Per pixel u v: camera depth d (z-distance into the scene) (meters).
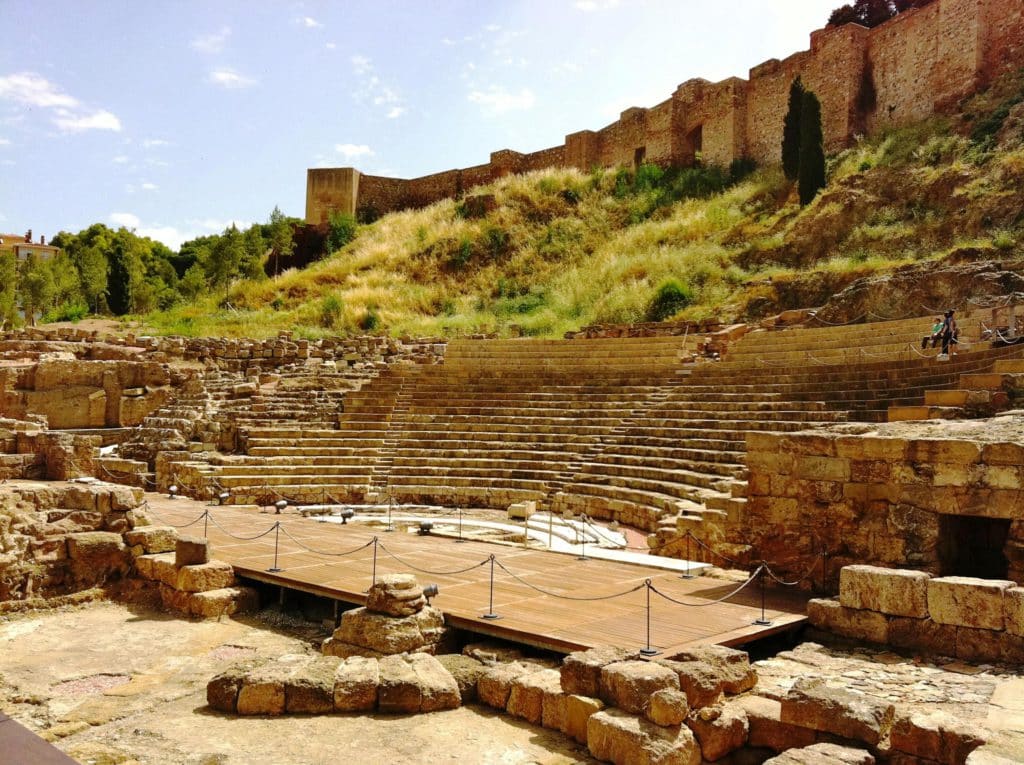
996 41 41.31
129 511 16.28
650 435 23.97
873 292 29.98
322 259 62.75
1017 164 32.97
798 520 13.38
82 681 10.60
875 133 45.62
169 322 47.16
